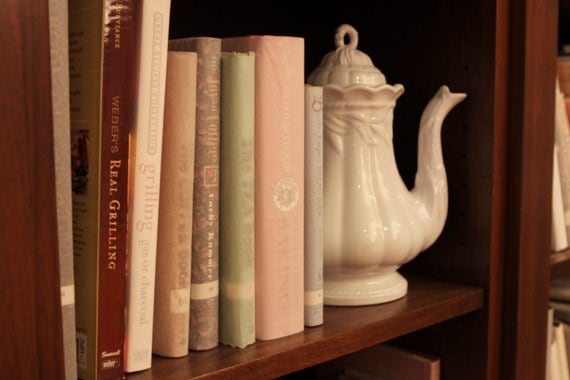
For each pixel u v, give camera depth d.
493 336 0.82
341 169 0.72
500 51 0.79
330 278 0.74
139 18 0.51
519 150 0.80
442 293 0.79
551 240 0.92
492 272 0.81
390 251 0.72
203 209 0.57
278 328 0.62
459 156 0.82
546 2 0.82
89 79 0.49
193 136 0.56
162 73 0.52
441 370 0.86
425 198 0.76
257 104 0.59
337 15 0.94
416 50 0.86
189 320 0.59
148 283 0.54
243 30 0.92
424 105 0.86
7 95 0.40
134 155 0.52
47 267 0.42
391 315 0.70
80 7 0.49
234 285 0.60
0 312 0.41
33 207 0.41
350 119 0.72
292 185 0.62
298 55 0.61
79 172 0.50
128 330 0.54
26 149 0.41
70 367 0.48
